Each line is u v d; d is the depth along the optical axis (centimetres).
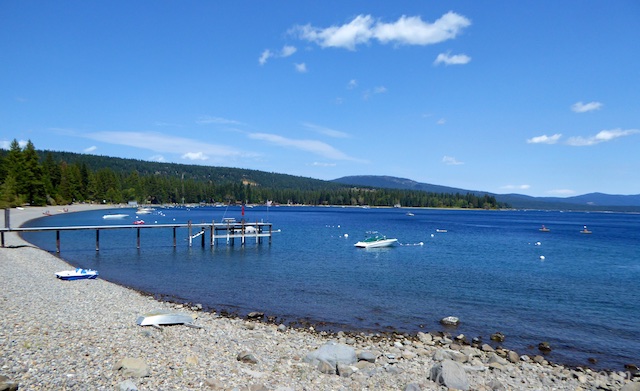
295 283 3262
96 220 9975
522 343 2045
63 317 1761
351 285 3231
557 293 3130
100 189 16762
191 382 1137
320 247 5772
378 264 4353
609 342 2081
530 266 4475
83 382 1064
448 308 2633
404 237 7781
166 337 1608
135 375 1132
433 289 3161
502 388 1366
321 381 1288
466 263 4588
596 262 4878
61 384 1038
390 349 1792
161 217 12381
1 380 973
